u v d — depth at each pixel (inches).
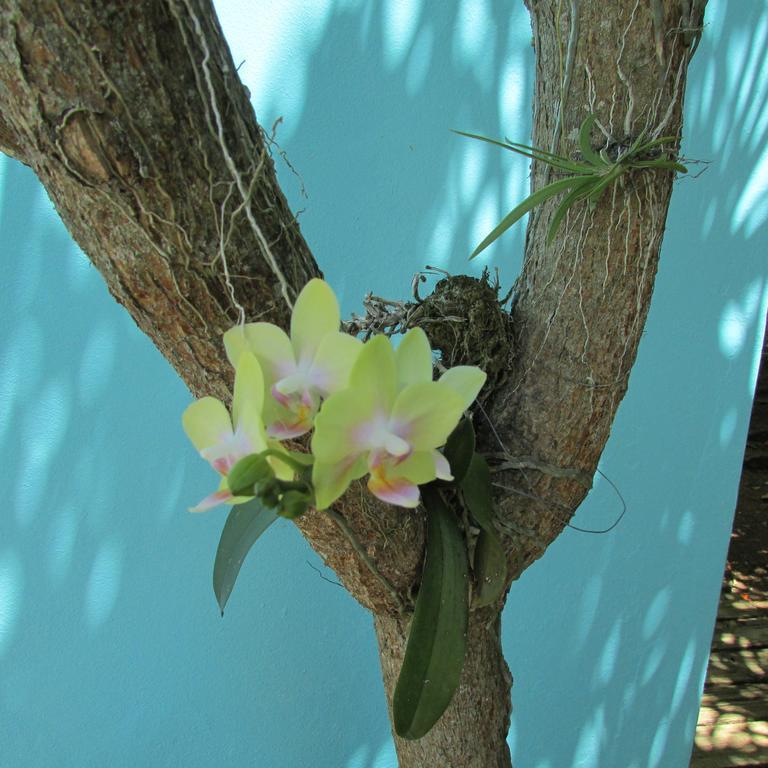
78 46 17.5
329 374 18.6
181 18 18.3
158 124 18.5
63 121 18.0
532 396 25.6
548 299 25.3
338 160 40.7
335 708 50.1
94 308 40.0
